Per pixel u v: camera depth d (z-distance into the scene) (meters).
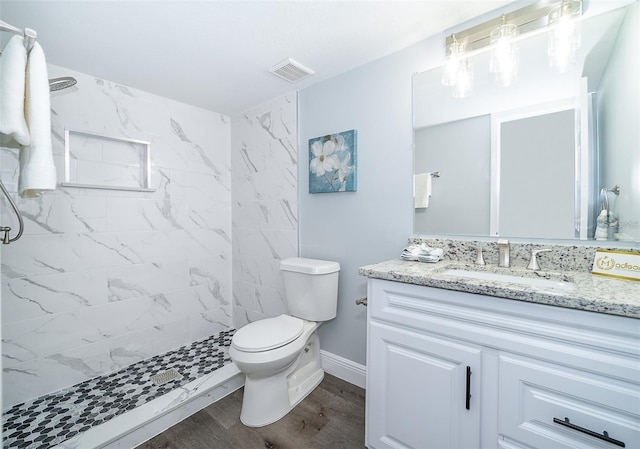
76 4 1.25
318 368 1.95
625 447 0.74
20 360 1.64
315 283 1.76
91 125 1.90
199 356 2.18
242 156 2.59
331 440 1.40
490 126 1.37
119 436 1.36
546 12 1.21
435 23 1.42
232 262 2.71
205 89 2.13
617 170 1.10
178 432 1.49
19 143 1.07
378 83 1.73
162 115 2.25
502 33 1.29
